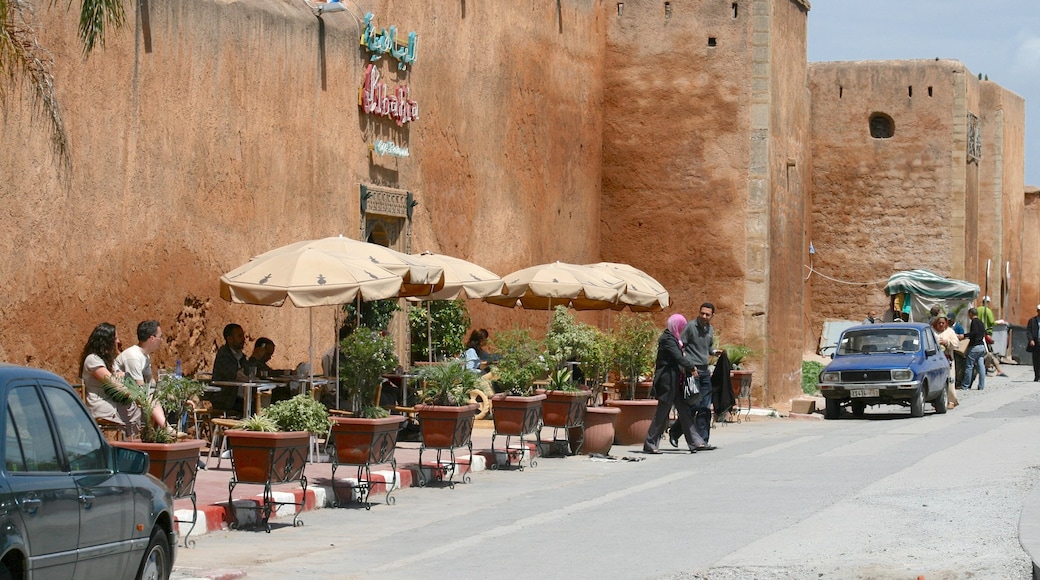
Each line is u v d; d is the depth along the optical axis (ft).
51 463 22.80
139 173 50.88
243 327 57.67
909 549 31.45
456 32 76.43
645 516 39.37
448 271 60.64
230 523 38.50
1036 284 198.29
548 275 67.67
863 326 86.79
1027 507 36.35
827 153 138.21
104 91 48.78
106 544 24.08
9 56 38.14
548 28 87.25
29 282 44.96
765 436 68.64
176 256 53.11
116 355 43.21
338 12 65.00
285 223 60.75
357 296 49.19
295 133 61.41
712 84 93.04
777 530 35.45
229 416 50.93
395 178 70.28
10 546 20.44
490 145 80.53
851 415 86.48
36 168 45.16
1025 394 100.53
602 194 95.66
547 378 65.82
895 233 136.56
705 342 61.26
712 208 92.89
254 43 58.34
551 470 53.36
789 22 98.17
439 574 30.86
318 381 52.75
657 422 59.88
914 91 136.05
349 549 35.09
